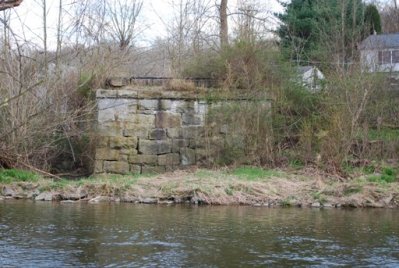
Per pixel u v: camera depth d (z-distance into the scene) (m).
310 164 16.44
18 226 9.44
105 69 18.00
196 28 28.59
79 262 6.92
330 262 7.11
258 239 8.62
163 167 16.92
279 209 12.38
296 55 27.23
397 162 16.48
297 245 8.19
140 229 9.36
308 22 30.41
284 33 30.25
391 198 13.19
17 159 15.88
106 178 15.21
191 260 7.12
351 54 23.86
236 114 17.31
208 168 16.86
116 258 7.18
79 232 8.96
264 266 6.88
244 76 18.02
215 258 7.25
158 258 7.20
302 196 13.40
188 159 17.12
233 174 15.38
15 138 15.52
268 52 18.95
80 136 17.20
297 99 18.33
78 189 13.70
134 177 15.31
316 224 10.20
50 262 6.89
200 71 19.28
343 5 26.36
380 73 19.16
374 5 39.66
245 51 18.61
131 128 16.80
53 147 16.39
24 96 15.36
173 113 17.06
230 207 12.62
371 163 16.23
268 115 17.44
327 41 26.34
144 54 31.53
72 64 19.05
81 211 11.44
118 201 13.32
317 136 16.81
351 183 13.98
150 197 13.30
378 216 11.41
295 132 17.77
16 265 6.71
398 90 19.48
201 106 17.27
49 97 16.02
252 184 13.81
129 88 17.30
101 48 21.25
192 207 12.46
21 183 14.12
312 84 18.91
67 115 16.44
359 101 17.72
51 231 9.02
